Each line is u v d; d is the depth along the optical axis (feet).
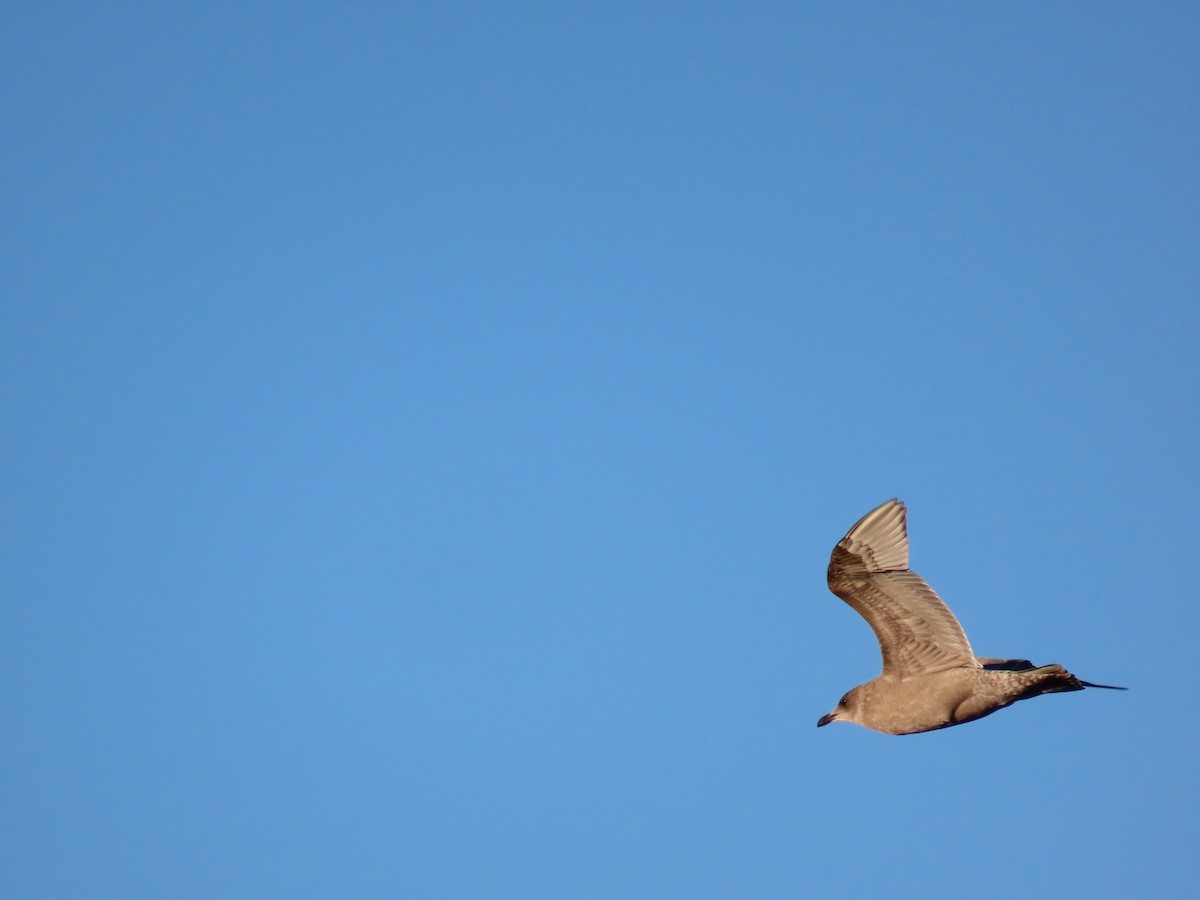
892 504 60.13
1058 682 56.95
